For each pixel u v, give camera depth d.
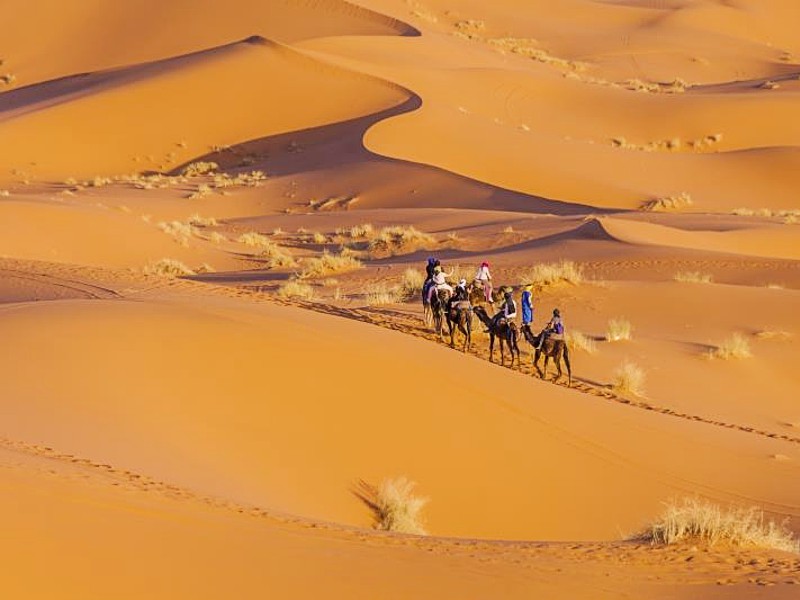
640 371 44.25
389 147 119.19
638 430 36.69
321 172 117.00
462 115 131.25
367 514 28.36
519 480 31.73
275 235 93.62
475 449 32.66
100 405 28.44
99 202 105.62
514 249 76.31
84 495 18.98
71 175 128.38
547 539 29.33
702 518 22.45
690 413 42.16
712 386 46.19
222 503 21.78
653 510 31.28
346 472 29.80
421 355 38.12
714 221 92.06
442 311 47.88
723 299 58.09
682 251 70.75
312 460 29.73
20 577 15.05
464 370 37.88
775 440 39.16
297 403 32.06
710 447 36.38
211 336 34.69
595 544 22.02
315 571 17.34
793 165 124.19
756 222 92.25
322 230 93.94
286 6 193.75
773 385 47.66
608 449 34.44
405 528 27.75
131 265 75.81
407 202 105.62
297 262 78.12
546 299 58.16
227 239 92.00
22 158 130.62
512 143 122.75
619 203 108.56
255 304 42.62
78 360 31.16
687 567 19.73
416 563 18.53
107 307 37.47
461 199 104.88
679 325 54.97
